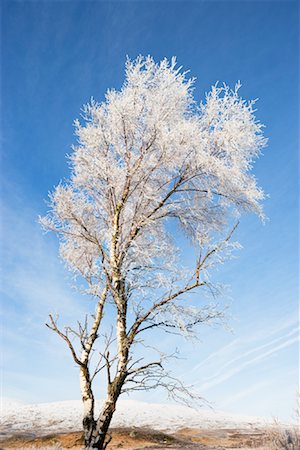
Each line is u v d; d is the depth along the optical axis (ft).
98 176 27.53
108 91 28.35
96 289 24.95
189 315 22.79
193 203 30.60
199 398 20.95
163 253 26.27
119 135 28.53
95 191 29.25
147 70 28.78
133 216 27.55
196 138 26.05
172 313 22.21
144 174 27.78
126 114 26.91
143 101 28.66
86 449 20.21
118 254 26.02
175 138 25.85
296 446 22.70
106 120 28.35
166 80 28.35
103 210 29.99
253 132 28.58
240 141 27.63
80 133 28.09
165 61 28.86
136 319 22.76
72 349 22.36
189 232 31.60
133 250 25.05
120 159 28.32
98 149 28.12
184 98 28.81
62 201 28.48
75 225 29.27
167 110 27.91
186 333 21.62
